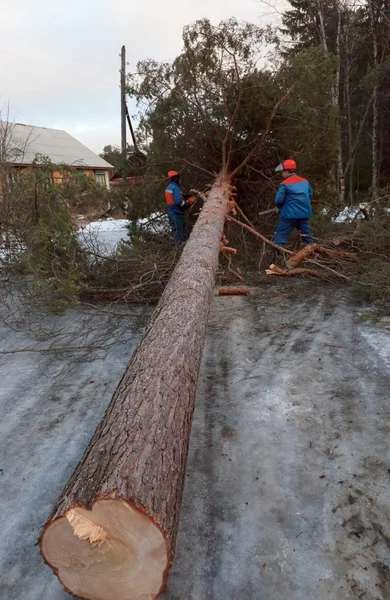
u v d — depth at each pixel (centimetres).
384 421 283
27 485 245
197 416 302
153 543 154
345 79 1933
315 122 705
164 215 809
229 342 420
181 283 371
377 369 348
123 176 809
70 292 469
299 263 604
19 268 532
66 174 552
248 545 203
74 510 157
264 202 757
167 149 763
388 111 1933
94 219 812
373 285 485
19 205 559
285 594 180
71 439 284
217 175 727
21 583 191
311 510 219
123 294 545
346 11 1819
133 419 200
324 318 467
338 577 185
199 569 193
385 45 1731
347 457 253
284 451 262
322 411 298
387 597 177
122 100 1761
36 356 413
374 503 221
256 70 688
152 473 173
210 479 244
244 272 640
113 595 166
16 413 316
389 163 2064
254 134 724
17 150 977
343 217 855
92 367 386
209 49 675
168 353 259
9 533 214
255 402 313
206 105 714
